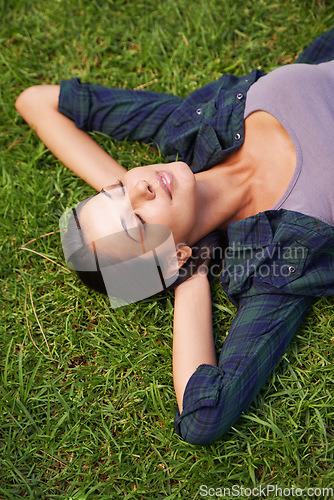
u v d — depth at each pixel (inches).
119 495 85.8
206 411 79.4
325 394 89.4
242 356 83.7
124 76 119.3
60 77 122.6
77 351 97.5
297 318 89.3
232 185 95.4
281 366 91.8
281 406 89.0
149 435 89.0
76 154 106.1
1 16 128.3
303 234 86.5
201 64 118.5
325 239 86.1
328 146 89.0
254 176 95.0
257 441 85.9
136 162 110.5
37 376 95.7
